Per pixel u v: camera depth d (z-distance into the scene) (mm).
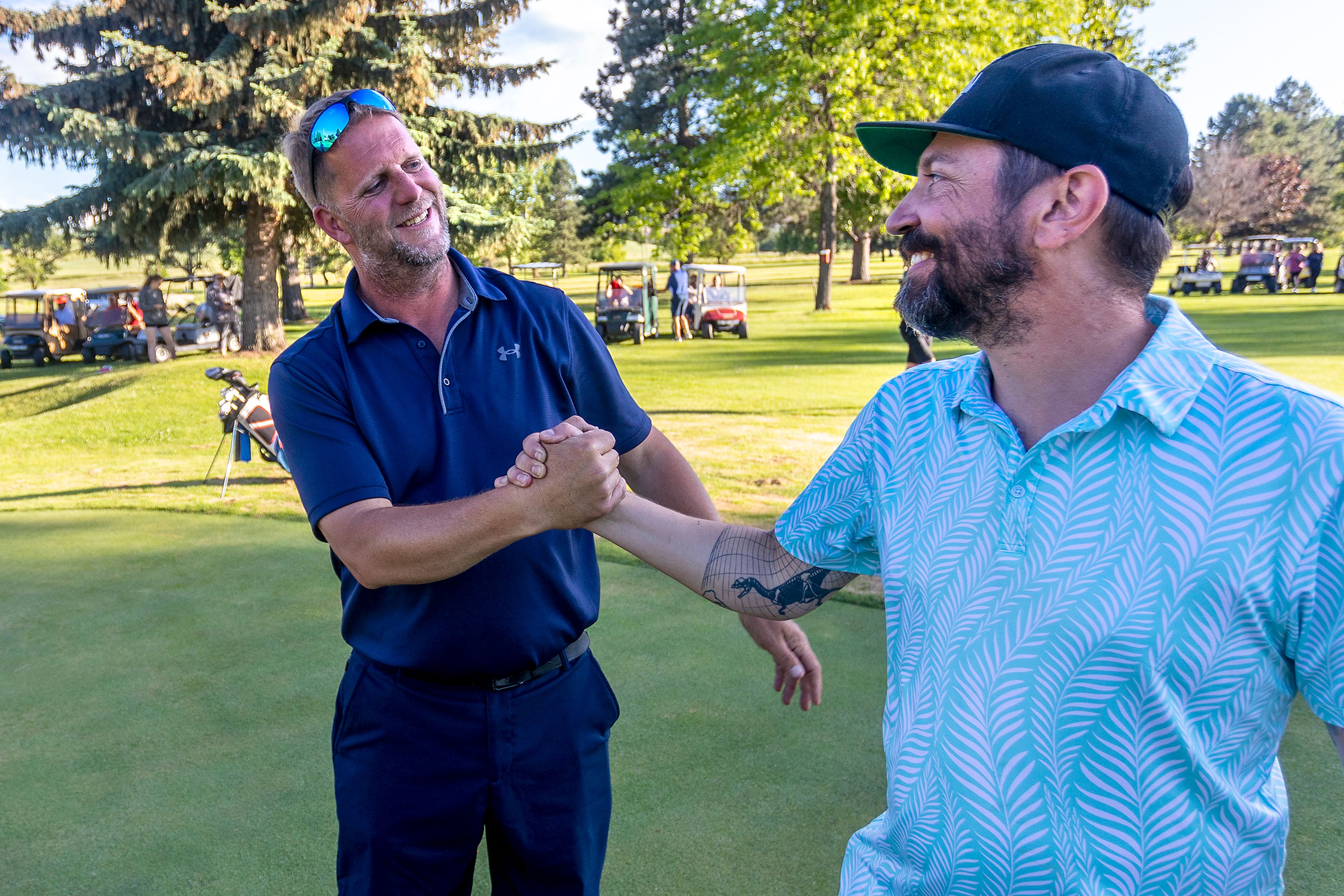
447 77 16422
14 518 6129
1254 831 960
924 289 1068
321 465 1620
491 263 19547
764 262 79750
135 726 3088
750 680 3270
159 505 6488
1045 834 980
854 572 1306
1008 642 987
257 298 16344
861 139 1138
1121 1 30594
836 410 10391
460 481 1705
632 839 2371
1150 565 913
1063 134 964
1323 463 857
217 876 2295
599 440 1339
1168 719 925
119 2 14477
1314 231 67750
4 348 21250
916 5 21859
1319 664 883
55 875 2309
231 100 14609
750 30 22703
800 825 2420
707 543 1403
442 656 1654
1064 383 1026
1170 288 29766
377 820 1706
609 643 3623
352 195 1664
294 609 4207
